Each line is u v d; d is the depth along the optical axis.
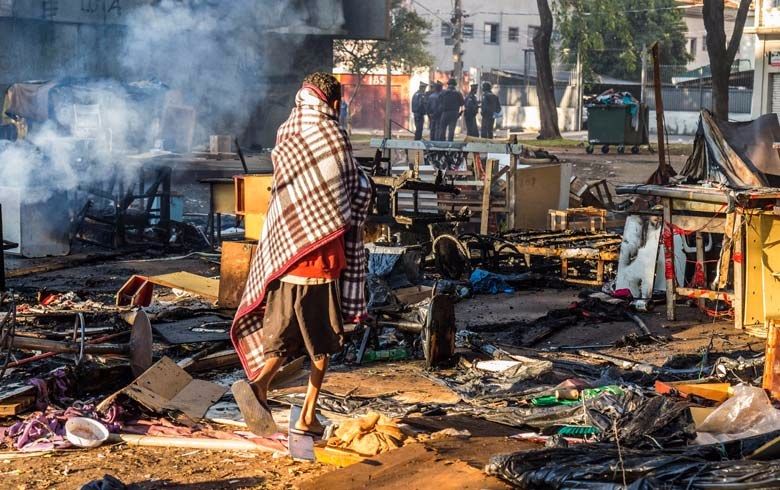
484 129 44.91
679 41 69.19
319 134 6.02
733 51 40.03
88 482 5.58
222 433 6.50
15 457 6.11
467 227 16.75
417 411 6.98
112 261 15.13
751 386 6.59
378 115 68.50
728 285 11.52
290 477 5.73
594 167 33.09
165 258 15.35
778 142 12.51
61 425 6.59
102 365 7.70
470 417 6.78
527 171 16.25
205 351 8.50
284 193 6.05
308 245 5.96
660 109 13.47
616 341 9.62
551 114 47.62
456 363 8.49
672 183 11.67
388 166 15.55
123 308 10.09
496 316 11.11
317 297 6.08
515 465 5.28
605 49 66.94
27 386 7.04
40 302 11.22
